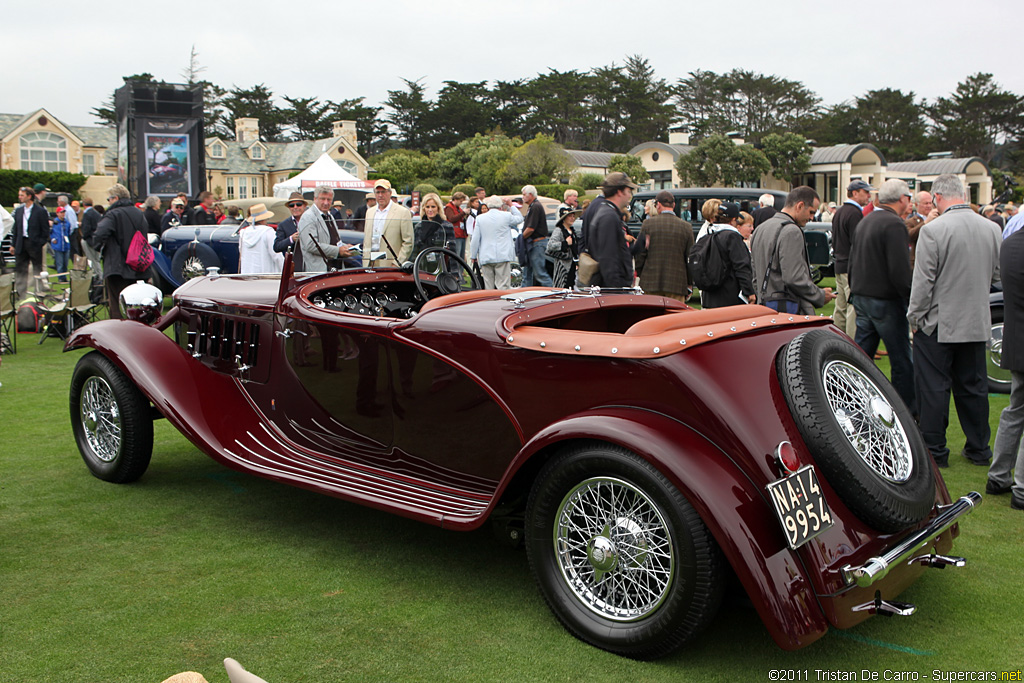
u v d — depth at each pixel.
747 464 2.52
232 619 2.89
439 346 3.28
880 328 5.20
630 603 2.70
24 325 9.64
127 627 2.82
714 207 6.18
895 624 2.91
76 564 3.36
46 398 6.43
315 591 3.13
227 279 4.61
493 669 2.59
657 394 2.69
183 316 4.54
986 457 4.81
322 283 4.12
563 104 87.38
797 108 96.12
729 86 97.94
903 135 89.06
